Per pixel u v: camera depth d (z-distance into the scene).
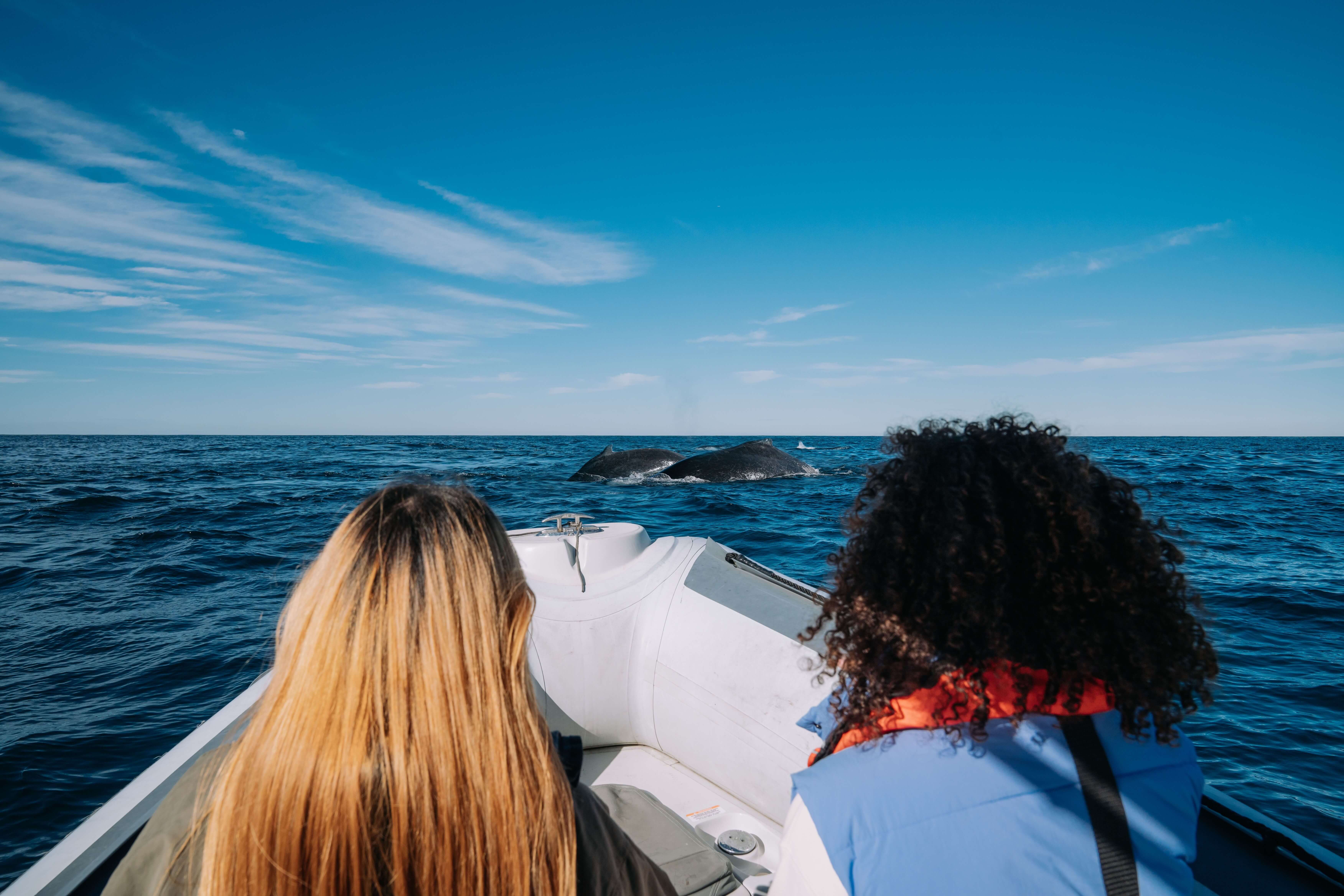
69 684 5.60
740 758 2.52
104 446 64.31
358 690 0.89
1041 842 0.85
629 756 2.82
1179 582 1.02
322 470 27.83
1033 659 0.92
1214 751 4.40
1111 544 0.99
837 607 1.08
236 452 47.66
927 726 0.95
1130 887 0.84
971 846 0.86
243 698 2.54
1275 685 5.38
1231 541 10.88
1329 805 3.85
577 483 20.98
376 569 0.93
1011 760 0.90
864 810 0.90
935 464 1.07
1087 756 0.89
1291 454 47.84
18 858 3.61
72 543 11.11
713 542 3.10
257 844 0.87
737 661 2.55
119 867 0.95
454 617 0.93
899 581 0.98
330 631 0.91
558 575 2.79
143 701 5.32
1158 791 0.90
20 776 4.27
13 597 8.01
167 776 2.04
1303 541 10.98
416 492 1.03
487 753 0.91
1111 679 0.92
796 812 0.99
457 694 0.90
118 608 7.60
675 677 2.65
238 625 7.02
